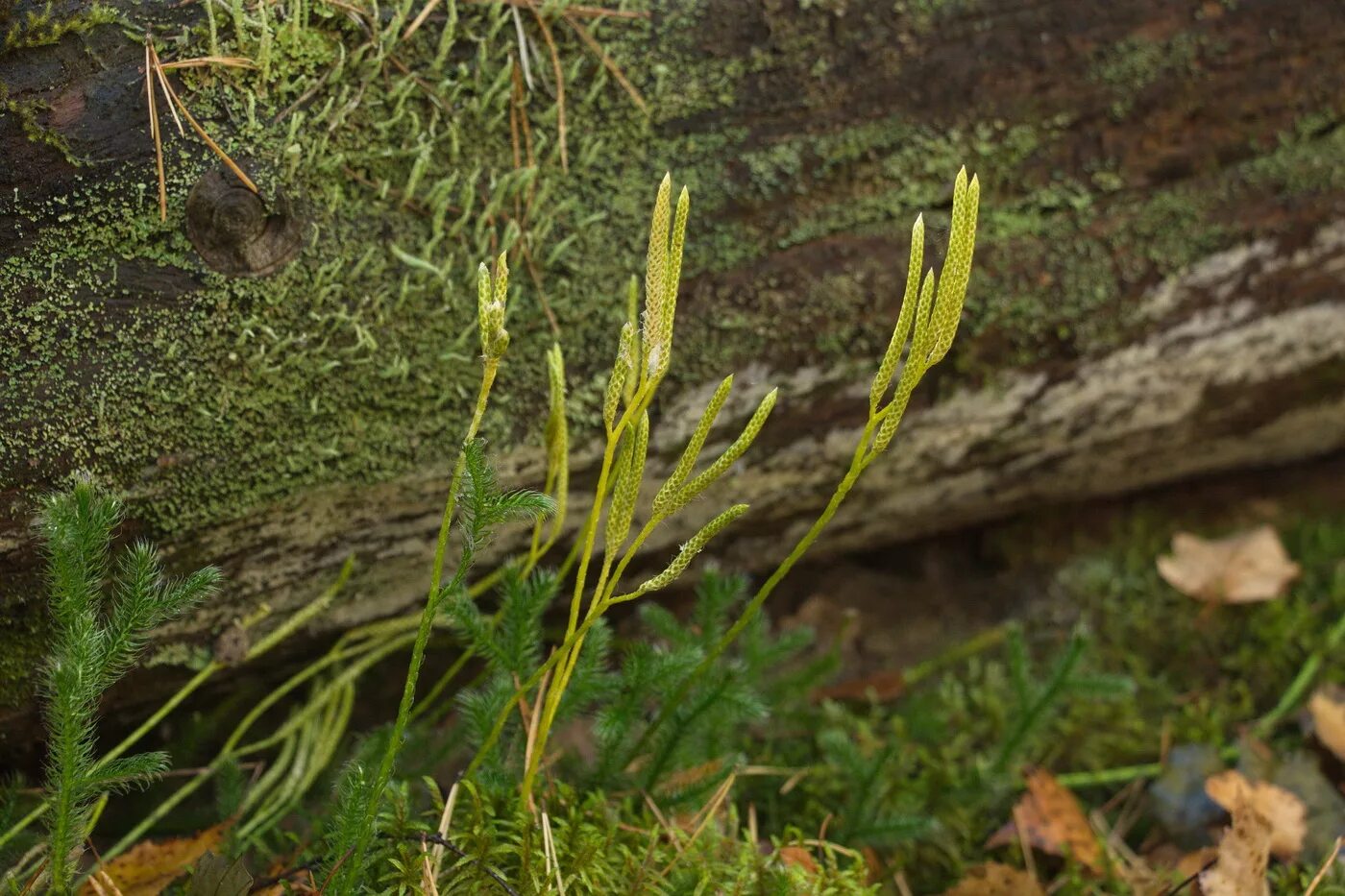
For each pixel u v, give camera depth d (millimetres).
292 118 814
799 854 859
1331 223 917
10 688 832
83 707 777
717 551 967
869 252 886
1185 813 947
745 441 750
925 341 748
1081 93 891
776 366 889
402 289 835
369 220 832
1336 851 867
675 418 886
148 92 802
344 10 818
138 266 809
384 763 775
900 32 871
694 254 872
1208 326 930
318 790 917
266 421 832
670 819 862
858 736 972
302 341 828
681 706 865
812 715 968
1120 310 917
